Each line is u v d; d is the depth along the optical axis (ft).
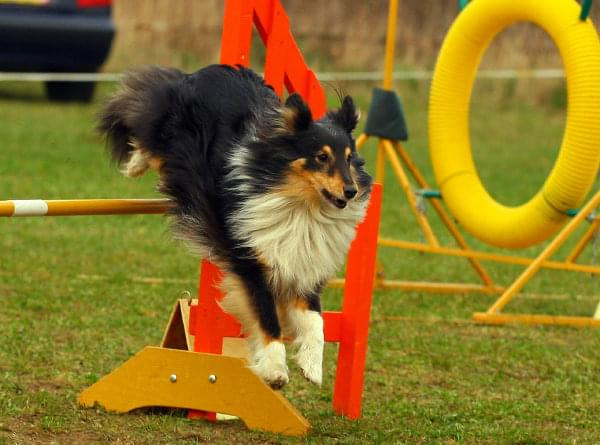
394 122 47.16
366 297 28.19
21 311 38.75
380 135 47.29
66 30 83.15
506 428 27.94
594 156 40.40
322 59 106.83
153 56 101.19
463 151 46.57
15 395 28.14
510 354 37.06
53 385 29.73
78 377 30.63
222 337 27.14
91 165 73.26
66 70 89.40
